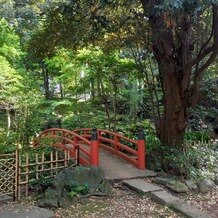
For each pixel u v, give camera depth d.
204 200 5.69
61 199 5.24
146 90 13.69
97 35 8.28
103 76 10.66
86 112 13.54
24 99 9.80
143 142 7.36
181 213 4.95
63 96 17.16
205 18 7.27
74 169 5.73
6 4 17.05
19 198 5.41
